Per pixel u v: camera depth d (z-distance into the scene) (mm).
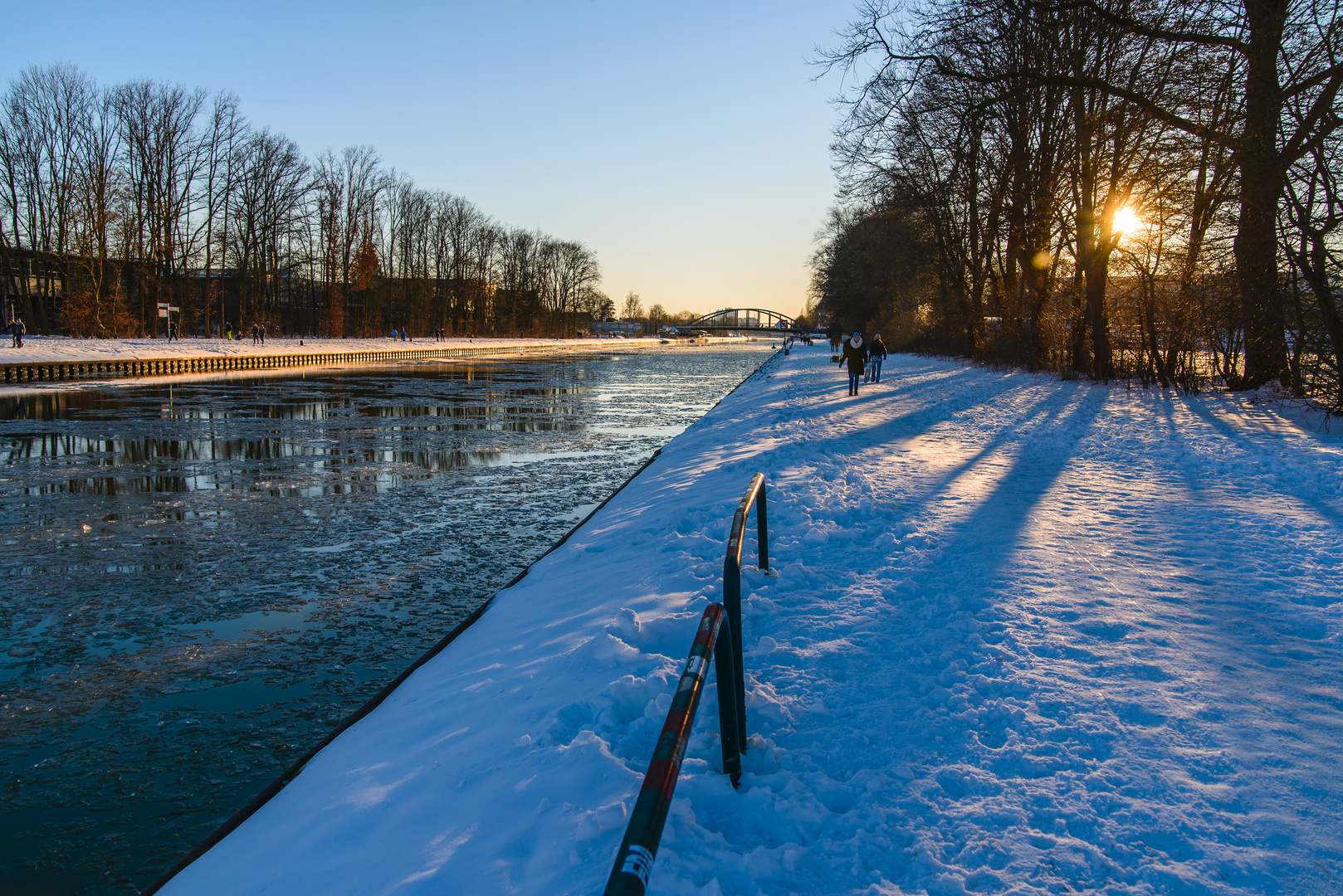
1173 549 6113
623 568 6383
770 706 3518
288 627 6848
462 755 3584
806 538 6613
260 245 65188
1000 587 5184
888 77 16094
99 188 52875
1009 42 17734
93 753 4809
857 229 57781
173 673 5938
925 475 9750
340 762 3977
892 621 4637
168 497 12125
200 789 4445
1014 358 33125
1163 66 17906
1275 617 4566
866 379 30562
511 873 2578
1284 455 10250
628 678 3854
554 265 133500
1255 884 2311
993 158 30141
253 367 49062
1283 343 17344
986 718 3400
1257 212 15250
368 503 11773
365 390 33969
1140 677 3768
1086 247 24516
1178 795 2777
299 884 2881
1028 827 2613
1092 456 11289
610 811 2734
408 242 89188
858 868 2422
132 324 55000
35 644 6477
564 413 25375
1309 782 2842
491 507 11531
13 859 3834
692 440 16125
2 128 52312
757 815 2701
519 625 5680
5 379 33719
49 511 11148
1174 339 20953
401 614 7176
